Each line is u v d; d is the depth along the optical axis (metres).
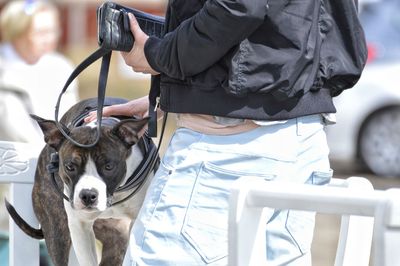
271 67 5.52
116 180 7.05
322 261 13.87
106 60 6.33
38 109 11.34
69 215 7.34
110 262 8.20
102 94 6.32
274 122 5.69
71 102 10.54
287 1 5.53
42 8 11.70
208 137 5.76
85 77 31.38
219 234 5.66
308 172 5.89
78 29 34.56
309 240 6.07
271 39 5.55
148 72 6.17
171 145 5.96
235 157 5.70
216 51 5.50
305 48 5.57
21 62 11.67
